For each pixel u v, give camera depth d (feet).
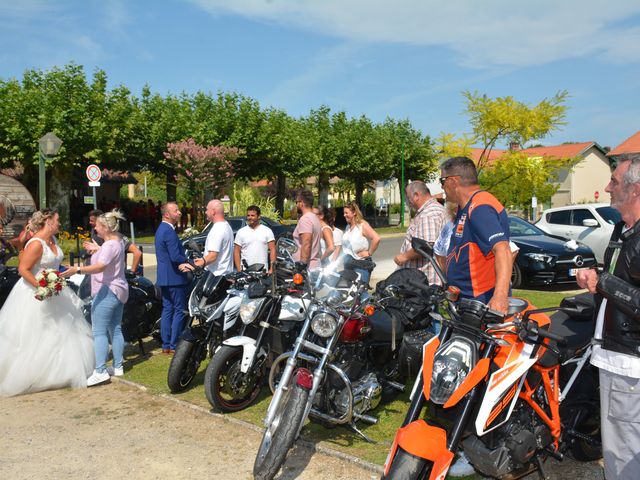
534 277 34.40
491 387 9.96
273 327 15.34
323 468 13.00
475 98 71.77
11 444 14.71
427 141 130.00
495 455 10.11
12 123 74.95
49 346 18.65
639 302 8.64
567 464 12.96
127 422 16.06
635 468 9.36
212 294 17.57
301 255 23.52
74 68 81.05
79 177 112.47
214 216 22.70
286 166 105.09
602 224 41.98
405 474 9.25
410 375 14.78
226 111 95.09
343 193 176.86
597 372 12.44
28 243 18.66
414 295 13.08
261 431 15.02
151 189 190.70
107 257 19.13
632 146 148.97
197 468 13.23
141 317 22.68
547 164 77.25
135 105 89.76
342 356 13.87
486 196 11.32
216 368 15.80
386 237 93.71
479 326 10.15
